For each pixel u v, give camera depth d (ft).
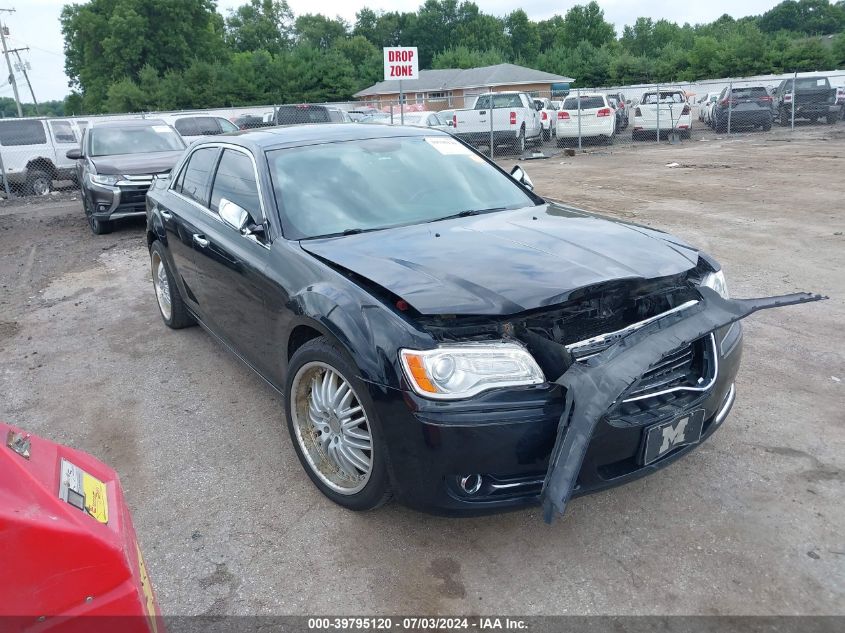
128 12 212.43
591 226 11.94
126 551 5.37
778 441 11.94
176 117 62.69
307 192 12.66
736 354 10.37
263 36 322.34
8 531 4.69
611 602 8.48
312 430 10.86
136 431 13.35
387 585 8.94
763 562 9.04
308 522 10.27
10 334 19.61
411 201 13.03
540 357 8.73
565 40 305.73
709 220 30.58
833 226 28.17
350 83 203.21
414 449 8.66
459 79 191.62
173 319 18.47
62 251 31.35
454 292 9.06
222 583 9.09
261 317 11.98
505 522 10.10
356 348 9.09
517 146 68.23
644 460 8.95
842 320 17.56
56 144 55.06
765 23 380.58
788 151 58.18
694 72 182.39
